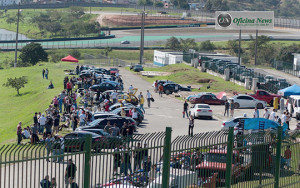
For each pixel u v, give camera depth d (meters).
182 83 100.88
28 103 85.31
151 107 72.25
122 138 15.61
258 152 20.86
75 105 60.72
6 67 158.75
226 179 19.08
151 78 110.44
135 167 16.00
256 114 56.34
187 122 60.22
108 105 59.00
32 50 156.62
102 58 144.75
